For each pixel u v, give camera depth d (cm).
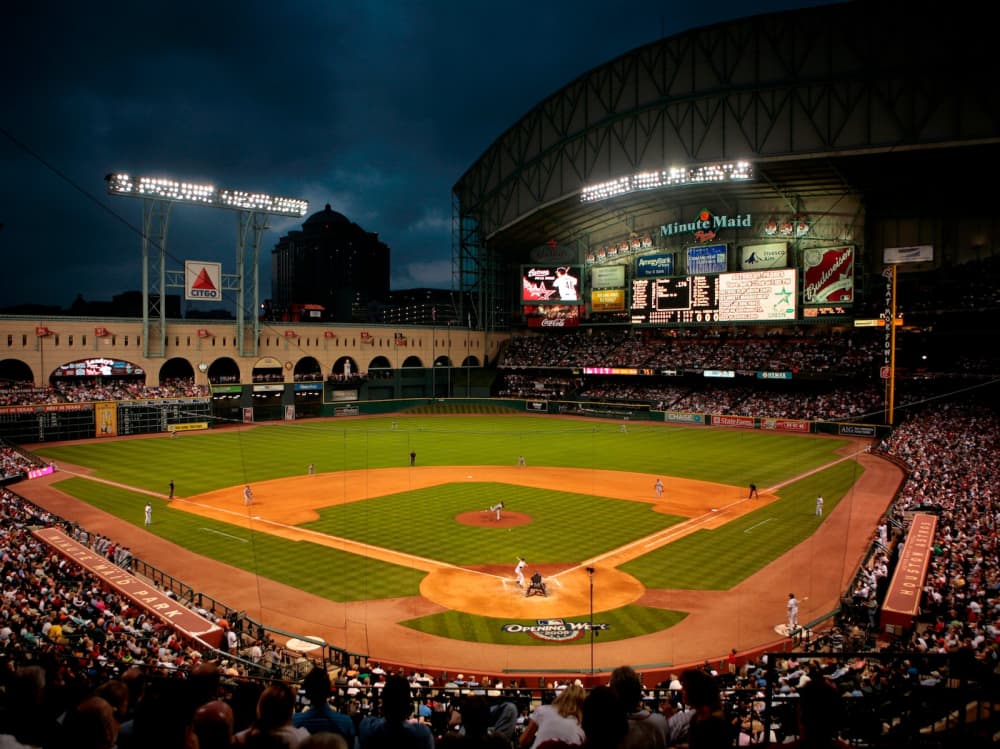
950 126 7431
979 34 7250
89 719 447
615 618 2962
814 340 9875
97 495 5284
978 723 700
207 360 9731
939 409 7862
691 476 6044
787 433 8669
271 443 8056
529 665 2525
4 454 6425
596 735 463
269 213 9600
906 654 825
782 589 3294
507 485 5678
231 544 4006
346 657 2433
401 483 5762
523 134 10825
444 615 2997
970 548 3186
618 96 9494
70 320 8525
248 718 773
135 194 8550
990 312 7344
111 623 2417
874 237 9275
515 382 12281
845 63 7875
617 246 11012
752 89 8369
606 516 4653
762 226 9856
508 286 13150
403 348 11794
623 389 11150
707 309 9881
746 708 1448
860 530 4281
